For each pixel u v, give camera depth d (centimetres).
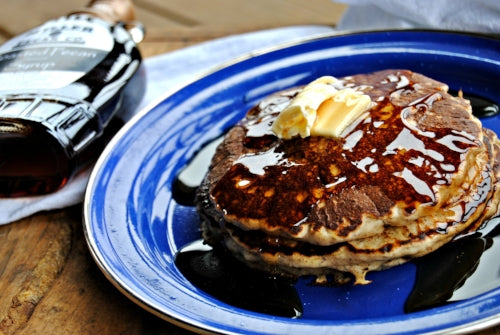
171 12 70
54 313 44
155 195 50
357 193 42
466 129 44
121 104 53
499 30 55
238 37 62
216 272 45
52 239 48
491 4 54
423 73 54
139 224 47
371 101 46
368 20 59
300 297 43
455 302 41
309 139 45
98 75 51
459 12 55
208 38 63
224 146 47
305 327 39
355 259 42
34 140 49
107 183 48
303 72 55
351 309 42
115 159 49
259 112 49
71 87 50
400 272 43
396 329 38
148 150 51
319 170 43
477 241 43
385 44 55
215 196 44
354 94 46
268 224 42
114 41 54
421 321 38
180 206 49
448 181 42
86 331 43
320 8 68
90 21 55
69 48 52
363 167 43
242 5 70
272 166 44
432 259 43
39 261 47
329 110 45
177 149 52
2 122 48
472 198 43
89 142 50
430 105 45
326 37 56
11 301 45
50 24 55
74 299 44
